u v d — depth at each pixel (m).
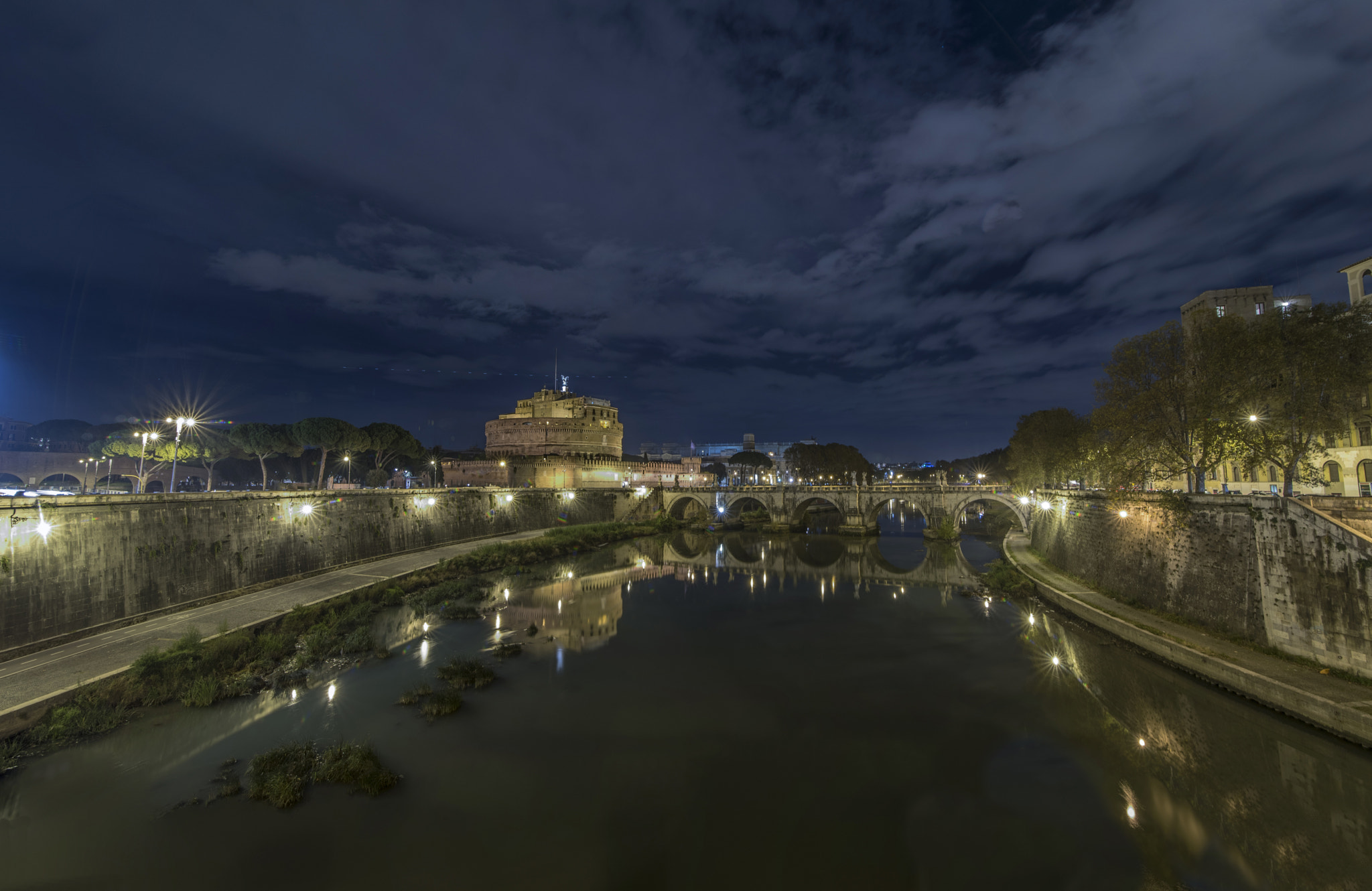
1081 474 69.44
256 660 30.98
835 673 32.38
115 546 32.59
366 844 17.55
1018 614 45.22
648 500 126.44
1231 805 19.75
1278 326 35.84
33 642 28.22
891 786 21.00
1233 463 45.94
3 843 17.31
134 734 23.66
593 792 20.50
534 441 141.62
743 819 19.05
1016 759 22.75
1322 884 16.12
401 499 63.91
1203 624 32.09
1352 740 20.72
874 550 85.50
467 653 35.31
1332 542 24.86
